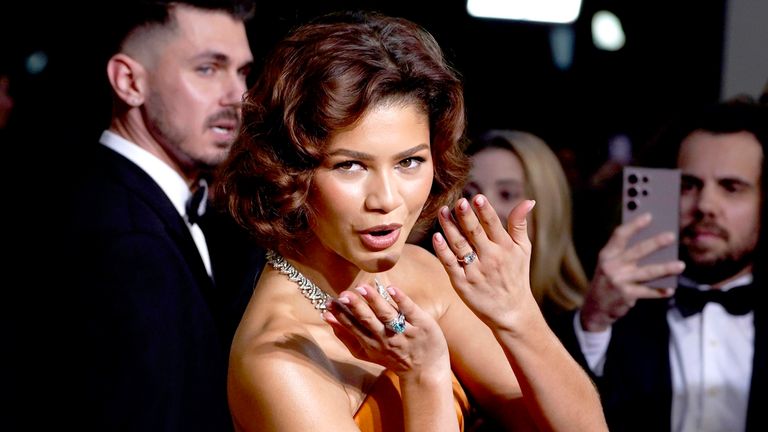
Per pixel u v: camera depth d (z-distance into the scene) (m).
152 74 3.25
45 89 3.90
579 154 5.35
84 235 2.94
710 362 3.40
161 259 2.91
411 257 2.47
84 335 2.77
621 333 3.45
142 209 3.05
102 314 2.78
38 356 2.83
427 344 1.93
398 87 1.90
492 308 2.05
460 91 2.04
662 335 3.46
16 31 3.94
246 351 2.00
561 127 5.45
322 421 1.94
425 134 1.97
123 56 3.27
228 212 2.17
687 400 3.38
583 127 5.45
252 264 3.32
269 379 1.95
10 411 2.76
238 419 2.03
